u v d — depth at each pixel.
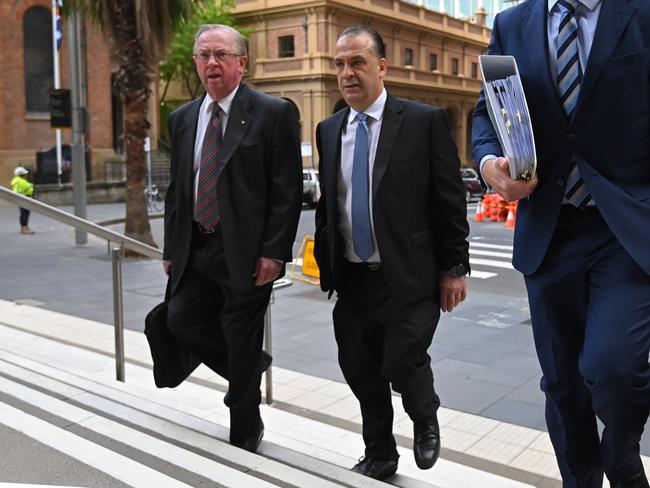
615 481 2.34
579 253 2.32
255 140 3.13
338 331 3.23
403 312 3.02
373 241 3.03
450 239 3.04
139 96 13.90
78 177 15.12
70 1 13.69
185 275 3.31
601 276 2.27
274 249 3.13
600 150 2.25
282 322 7.55
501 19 2.49
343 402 4.83
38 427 3.11
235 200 3.12
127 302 8.44
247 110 3.16
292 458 3.21
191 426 3.48
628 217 2.18
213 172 3.18
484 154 2.37
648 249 2.13
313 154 36.75
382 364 3.08
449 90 44.59
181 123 3.33
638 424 2.25
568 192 2.32
